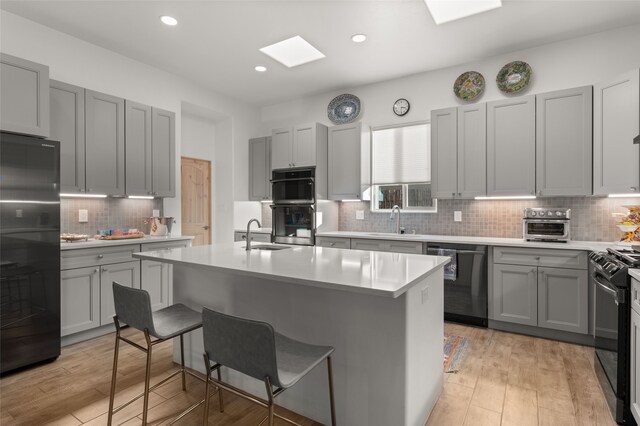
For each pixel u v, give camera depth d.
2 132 2.43
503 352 2.81
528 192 3.38
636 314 1.74
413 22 3.15
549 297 3.06
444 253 3.56
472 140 3.66
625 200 3.23
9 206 2.40
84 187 3.22
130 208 3.94
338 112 4.90
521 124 3.41
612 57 3.28
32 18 3.08
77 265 2.94
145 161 3.76
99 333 3.15
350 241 4.16
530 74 3.61
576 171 3.17
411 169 4.42
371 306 1.70
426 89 4.28
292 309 1.97
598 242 3.28
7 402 2.08
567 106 3.21
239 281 2.20
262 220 5.82
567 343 3.00
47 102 2.69
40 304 2.56
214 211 5.50
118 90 3.77
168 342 3.01
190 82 4.60
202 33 3.36
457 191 3.76
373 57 3.85
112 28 3.26
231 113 5.23
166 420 1.90
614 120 2.92
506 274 3.25
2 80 2.45
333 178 4.68
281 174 4.83
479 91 3.90
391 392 1.66
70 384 2.29
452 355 2.75
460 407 2.03
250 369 1.28
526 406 2.04
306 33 3.36
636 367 1.75
